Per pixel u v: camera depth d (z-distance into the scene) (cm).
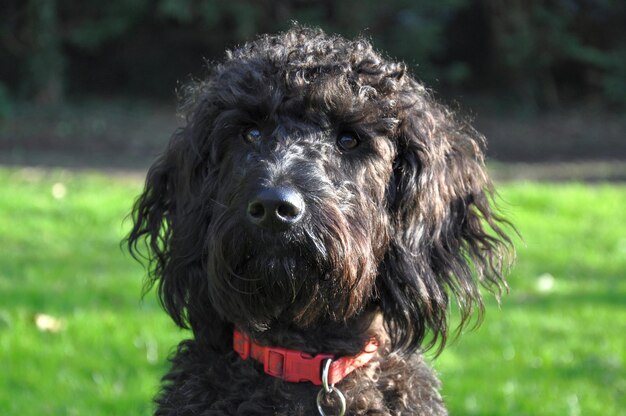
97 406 505
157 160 394
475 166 392
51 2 1844
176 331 612
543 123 1867
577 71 2061
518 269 836
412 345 362
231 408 346
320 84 339
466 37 2048
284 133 336
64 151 1477
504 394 538
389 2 1900
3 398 511
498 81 2031
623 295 763
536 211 1083
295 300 324
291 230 306
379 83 354
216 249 319
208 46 1992
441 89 2017
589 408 524
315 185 316
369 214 338
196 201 357
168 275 368
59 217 964
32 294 694
